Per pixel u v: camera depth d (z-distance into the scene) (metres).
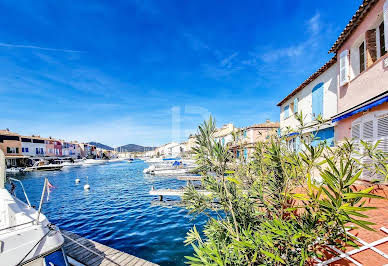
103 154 106.25
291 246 2.44
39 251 3.89
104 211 12.41
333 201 1.81
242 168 3.91
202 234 8.29
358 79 7.05
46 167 41.59
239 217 3.63
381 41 6.20
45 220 4.56
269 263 2.68
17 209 5.55
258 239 2.58
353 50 7.55
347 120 7.67
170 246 7.49
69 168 49.12
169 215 11.09
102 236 8.59
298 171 2.76
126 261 5.98
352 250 2.64
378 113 5.80
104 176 31.45
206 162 3.09
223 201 3.40
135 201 14.68
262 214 3.53
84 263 5.88
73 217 11.37
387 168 3.78
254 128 22.17
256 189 3.54
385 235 2.70
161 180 25.25
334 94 9.37
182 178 19.00
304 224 2.39
